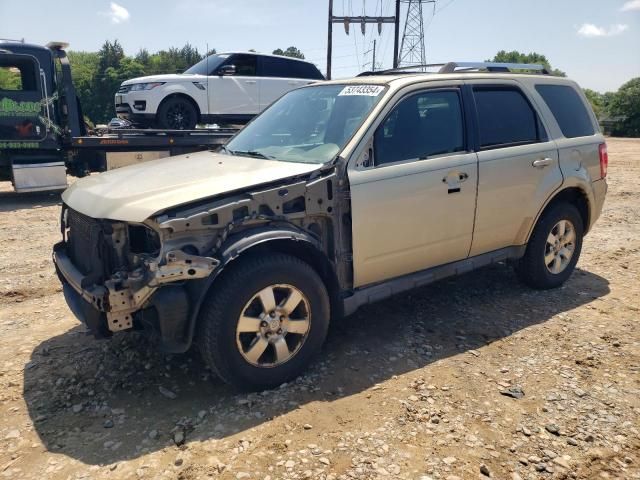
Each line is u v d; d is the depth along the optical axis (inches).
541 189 194.1
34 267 244.2
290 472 110.0
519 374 148.9
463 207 172.4
